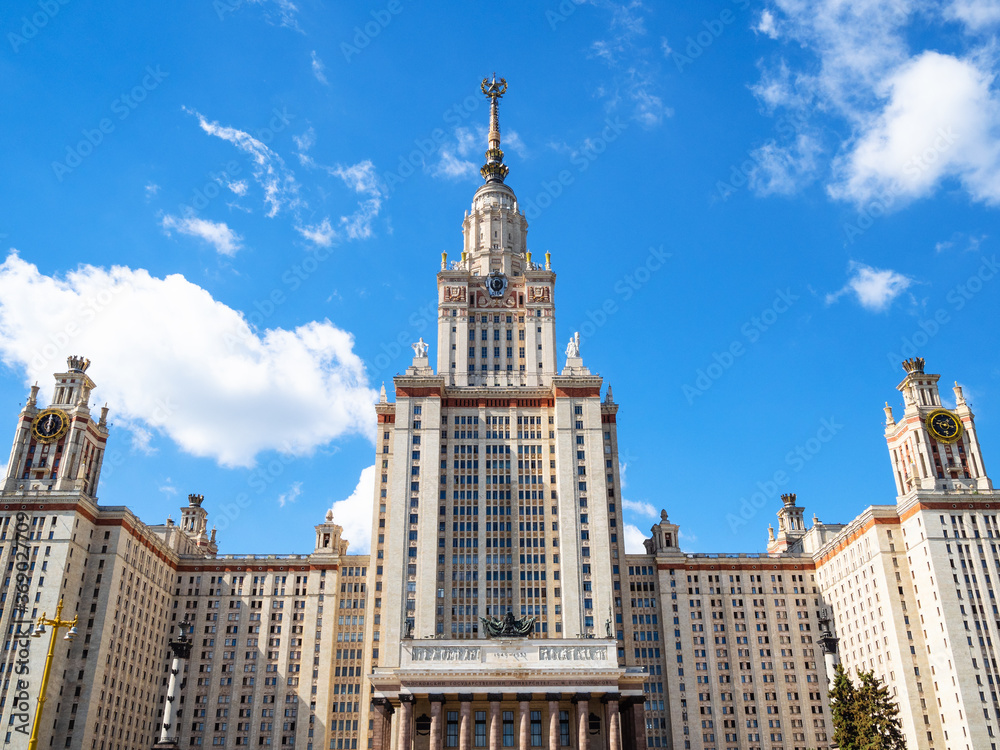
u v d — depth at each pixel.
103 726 136.25
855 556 159.50
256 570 169.88
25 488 143.62
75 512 139.88
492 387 168.38
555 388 166.00
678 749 157.38
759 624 169.75
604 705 126.75
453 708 129.50
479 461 162.50
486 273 184.12
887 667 146.88
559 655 127.12
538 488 160.62
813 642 169.00
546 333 175.75
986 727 129.62
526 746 121.56
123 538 146.38
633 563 172.62
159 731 155.75
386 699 130.50
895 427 161.62
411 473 159.00
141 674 152.12
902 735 130.50
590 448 161.38
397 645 144.88
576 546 153.50
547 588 152.12
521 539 156.12
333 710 158.00
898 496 158.88
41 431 148.50
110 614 140.12
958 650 135.12
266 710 158.50
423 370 168.88
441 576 152.88
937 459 153.62
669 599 169.38
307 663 161.62
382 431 175.25
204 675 161.38
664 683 162.75
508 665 125.62
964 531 144.12
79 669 134.00
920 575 145.12
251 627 165.25
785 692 164.00
